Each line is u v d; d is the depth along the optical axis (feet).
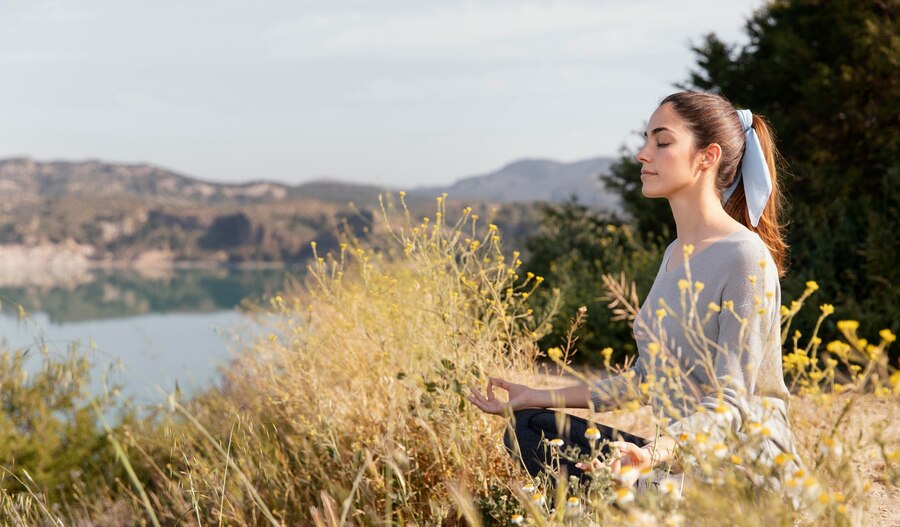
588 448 7.09
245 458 10.28
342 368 11.85
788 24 35.22
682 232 7.30
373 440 9.60
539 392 7.59
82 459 16.98
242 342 16.69
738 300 6.53
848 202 26.53
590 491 6.03
